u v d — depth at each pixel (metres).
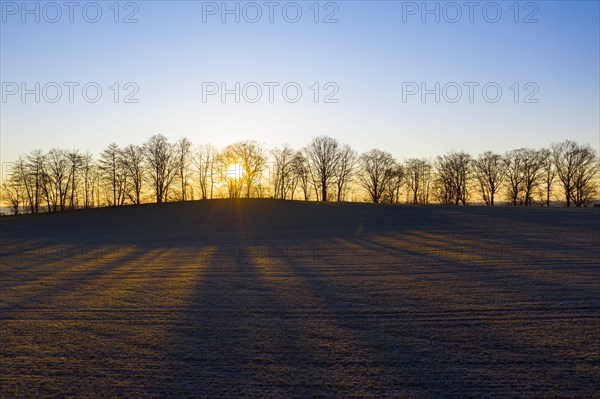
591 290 14.70
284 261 22.58
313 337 10.21
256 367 8.48
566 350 9.18
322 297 14.25
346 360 8.78
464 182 92.56
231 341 10.00
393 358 8.86
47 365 8.69
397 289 15.34
